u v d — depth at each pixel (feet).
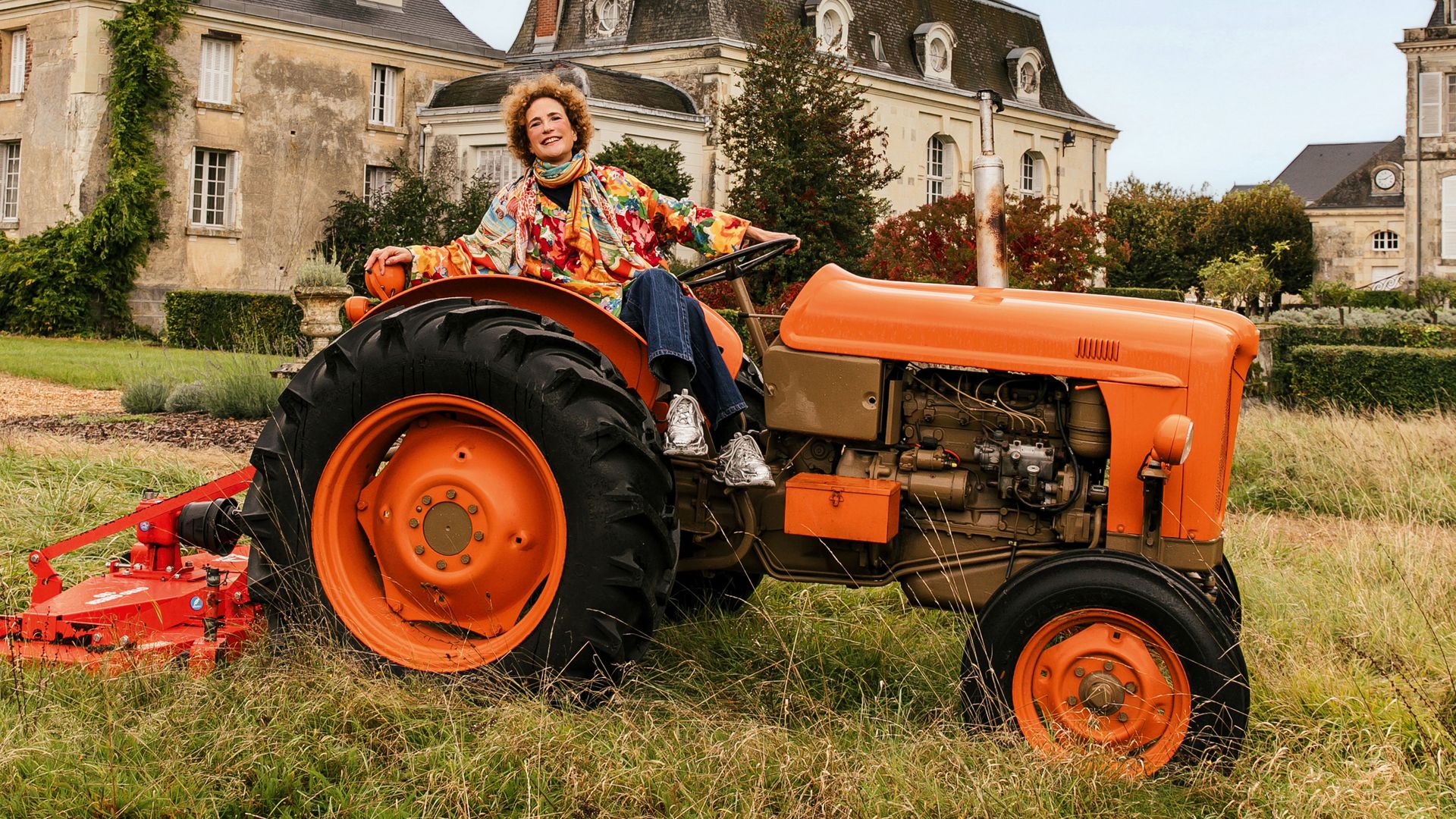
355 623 11.66
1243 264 104.63
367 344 11.68
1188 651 10.17
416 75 96.73
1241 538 18.44
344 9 94.68
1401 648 12.86
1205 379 10.98
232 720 10.12
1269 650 12.54
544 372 10.98
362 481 11.99
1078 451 11.49
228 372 39.01
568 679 10.96
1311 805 9.50
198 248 86.02
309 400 11.81
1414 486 23.30
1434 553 16.65
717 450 12.20
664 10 100.37
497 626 11.62
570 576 10.91
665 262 13.30
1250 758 10.21
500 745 9.87
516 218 12.67
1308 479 24.91
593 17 103.50
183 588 12.46
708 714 10.91
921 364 11.97
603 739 10.21
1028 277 35.83
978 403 11.71
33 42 83.87
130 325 82.89
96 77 81.82
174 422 35.55
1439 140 124.26
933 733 10.55
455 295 12.16
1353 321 81.56
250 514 11.89
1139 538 11.21
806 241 60.44
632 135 89.86
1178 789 9.93
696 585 14.20
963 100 120.26
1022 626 10.57
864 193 63.77
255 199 88.48
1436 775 10.24
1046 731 10.54
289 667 11.02
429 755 9.75
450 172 92.63
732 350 12.66
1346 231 199.52
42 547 16.19
